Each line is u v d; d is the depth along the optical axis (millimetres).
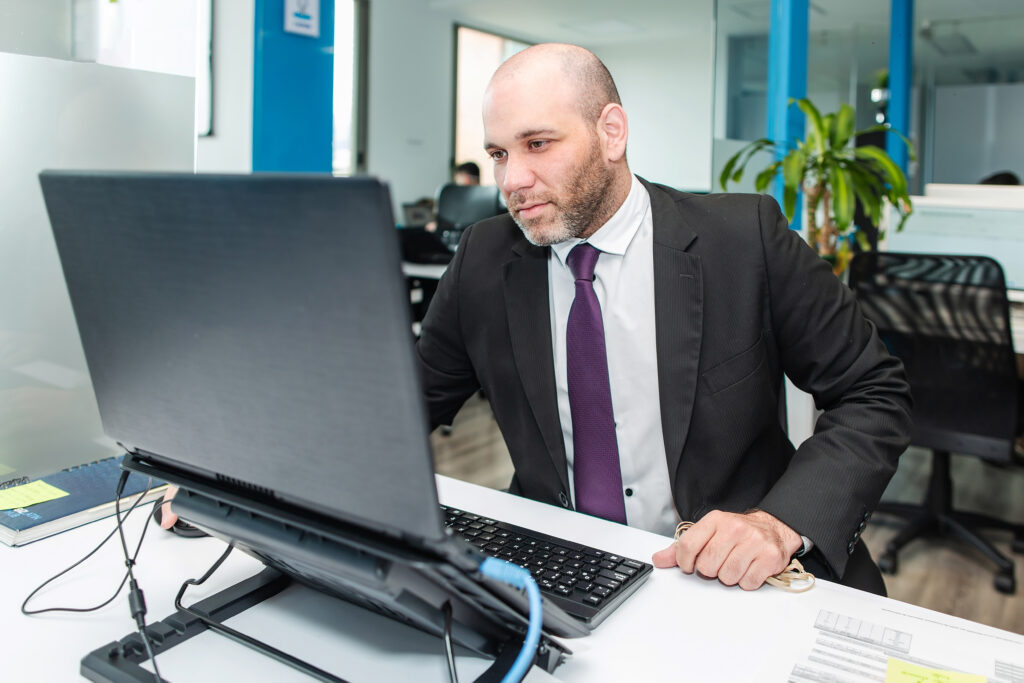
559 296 1146
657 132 10664
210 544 917
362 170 7547
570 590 756
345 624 731
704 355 1108
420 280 4148
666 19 9016
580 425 1115
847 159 2727
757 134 4453
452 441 3822
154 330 589
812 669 659
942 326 2346
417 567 511
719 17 4332
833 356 1128
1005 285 2186
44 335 1403
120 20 1798
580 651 689
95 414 1499
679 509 1096
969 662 667
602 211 1071
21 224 1345
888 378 1088
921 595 2287
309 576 688
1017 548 2570
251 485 595
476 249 1229
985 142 7715
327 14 3492
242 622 731
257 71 3270
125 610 757
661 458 1130
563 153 981
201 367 567
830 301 1142
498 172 1023
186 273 540
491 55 9453
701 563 827
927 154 7977
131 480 1081
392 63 7684
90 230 596
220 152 3605
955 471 3414
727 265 1128
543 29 9477
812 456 998
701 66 10117
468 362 1281
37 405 1413
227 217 495
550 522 986
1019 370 2641
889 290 2420
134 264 575
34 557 876
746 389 1104
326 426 505
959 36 7895
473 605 603
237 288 512
